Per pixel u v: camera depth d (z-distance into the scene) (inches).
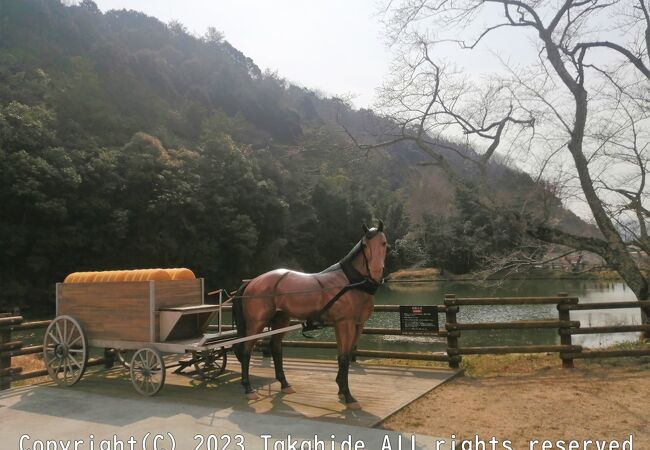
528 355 350.6
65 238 1139.3
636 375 247.1
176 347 212.5
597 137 411.2
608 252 403.5
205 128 2208.4
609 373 253.8
